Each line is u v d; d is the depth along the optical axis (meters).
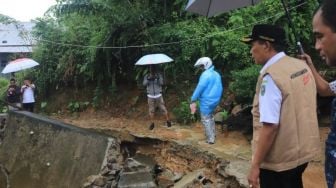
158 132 9.31
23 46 19.89
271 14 9.96
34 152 9.67
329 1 1.47
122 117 11.91
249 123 8.05
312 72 2.92
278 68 2.71
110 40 11.98
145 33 11.42
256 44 2.85
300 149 2.71
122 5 11.64
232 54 10.23
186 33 10.98
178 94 11.22
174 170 7.79
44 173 9.05
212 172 6.73
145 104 11.84
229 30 10.38
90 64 12.77
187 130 9.33
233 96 9.53
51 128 9.44
